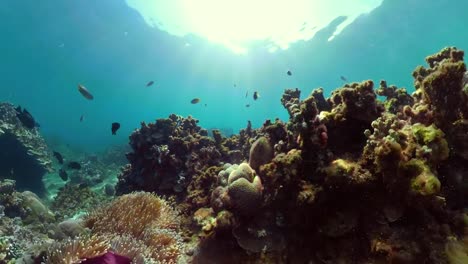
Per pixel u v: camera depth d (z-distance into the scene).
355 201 0.82
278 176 0.89
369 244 0.77
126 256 0.87
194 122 2.12
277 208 0.90
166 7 7.10
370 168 0.82
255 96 2.90
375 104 0.95
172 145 1.79
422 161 0.75
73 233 1.05
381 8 6.04
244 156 1.68
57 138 7.69
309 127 0.89
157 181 1.72
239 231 0.91
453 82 0.85
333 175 0.81
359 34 6.76
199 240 1.05
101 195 2.75
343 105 0.97
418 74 1.16
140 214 1.19
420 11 6.04
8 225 1.43
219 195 0.99
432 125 0.83
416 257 0.71
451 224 0.77
